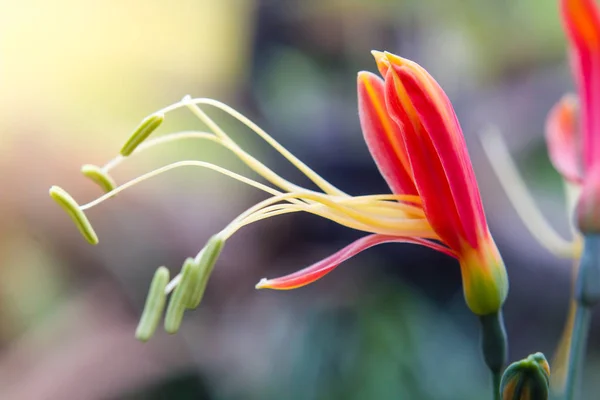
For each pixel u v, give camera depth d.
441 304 0.44
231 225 0.20
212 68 0.66
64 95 0.61
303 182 0.46
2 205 0.43
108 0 0.67
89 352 0.42
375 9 0.60
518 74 0.66
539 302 0.45
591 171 0.22
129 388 0.41
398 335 0.41
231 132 0.55
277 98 0.58
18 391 0.41
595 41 0.22
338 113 0.51
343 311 0.42
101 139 0.51
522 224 0.46
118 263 0.44
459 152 0.20
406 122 0.19
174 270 0.44
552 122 0.24
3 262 0.44
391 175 0.20
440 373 0.40
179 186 0.48
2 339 0.44
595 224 0.21
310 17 0.59
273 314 0.43
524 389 0.19
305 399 0.39
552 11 0.68
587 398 0.44
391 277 0.43
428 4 0.62
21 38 0.62
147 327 0.20
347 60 0.60
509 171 0.29
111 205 0.44
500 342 0.20
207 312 0.44
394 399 0.39
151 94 0.66
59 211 0.44
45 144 0.45
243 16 0.62
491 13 0.67
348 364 0.40
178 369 0.42
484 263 0.20
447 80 0.63
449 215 0.20
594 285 0.21
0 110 0.47
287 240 0.45
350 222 0.20
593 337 0.45
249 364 0.42
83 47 0.66
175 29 0.68
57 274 0.45
